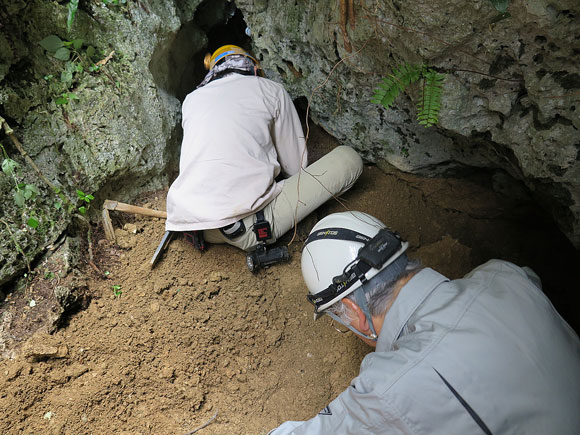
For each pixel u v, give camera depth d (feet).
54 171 6.98
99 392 6.30
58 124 7.13
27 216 6.59
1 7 6.37
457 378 3.55
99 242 7.55
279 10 8.66
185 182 7.47
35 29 6.92
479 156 8.23
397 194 9.11
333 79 8.52
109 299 7.09
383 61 7.23
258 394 6.70
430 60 6.34
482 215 8.96
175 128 9.26
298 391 6.76
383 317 4.41
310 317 7.45
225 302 7.38
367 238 4.64
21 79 6.79
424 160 8.75
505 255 8.52
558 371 3.69
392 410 3.59
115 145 7.65
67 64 7.25
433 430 3.60
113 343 6.70
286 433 4.42
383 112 8.38
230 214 7.24
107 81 7.72
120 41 7.99
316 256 4.78
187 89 10.85
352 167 8.23
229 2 11.23
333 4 7.27
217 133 7.45
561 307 7.91
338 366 7.00
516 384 3.57
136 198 8.44
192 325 7.05
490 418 3.51
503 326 3.76
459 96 6.55
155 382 6.57
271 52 9.41
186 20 9.80
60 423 6.06
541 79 5.75
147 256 7.59
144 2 8.44
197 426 6.36
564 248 8.39
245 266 7.78
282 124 8.21
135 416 6.33
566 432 3.54
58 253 6.88
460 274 8.02
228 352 7.00
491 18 5.46
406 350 3.75
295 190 7.82
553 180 6.61
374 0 6.33
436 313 3.92
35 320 6.51
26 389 6.13
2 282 6.42
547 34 5.24
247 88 7.88
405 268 4.45
